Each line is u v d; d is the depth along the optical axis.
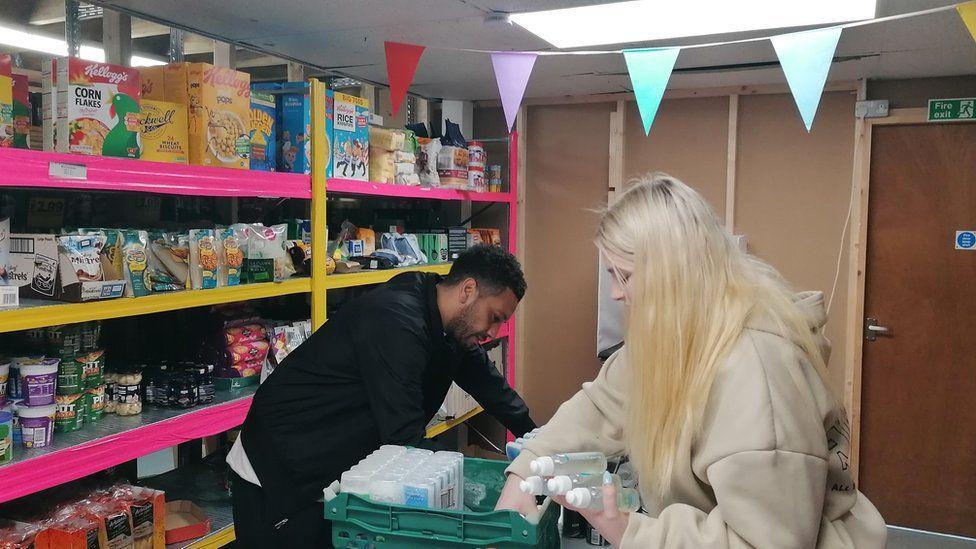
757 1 2.32
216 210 2.82
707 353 1.06
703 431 1.07
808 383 1.06
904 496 3.89
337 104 2.77
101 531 1.92
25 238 1.90
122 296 1.96
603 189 4.30
